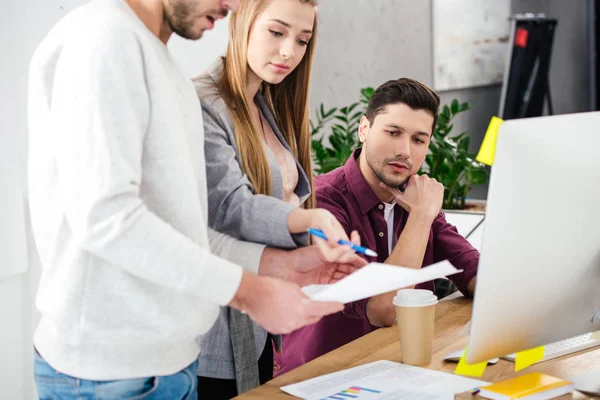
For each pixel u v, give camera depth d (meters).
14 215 2.07
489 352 1.15
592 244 1.19
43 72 1.11
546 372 1.31
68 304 1.07
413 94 1.79
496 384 1.14
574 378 1.25
